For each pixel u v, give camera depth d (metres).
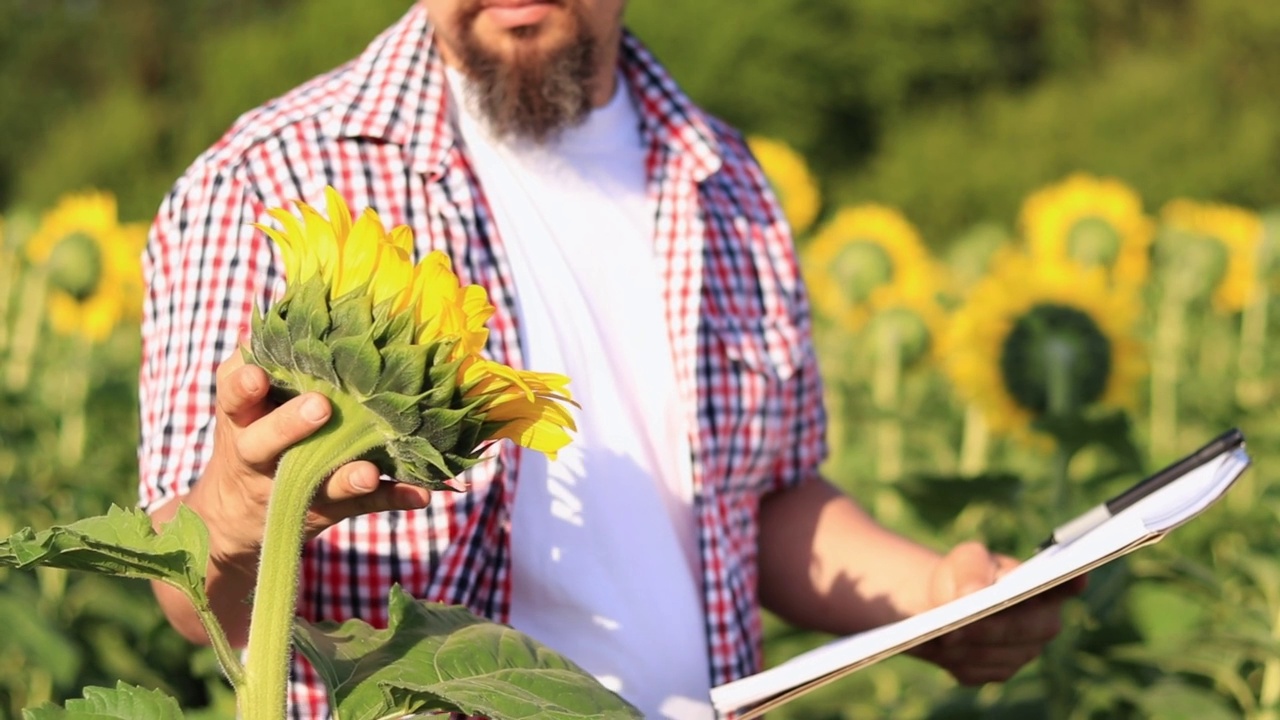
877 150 20.09
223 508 1.47
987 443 4.84
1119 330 3.60
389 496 1.35
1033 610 2.07
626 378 2.00
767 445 2.15
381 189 1.88
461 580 1.83
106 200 5.05
